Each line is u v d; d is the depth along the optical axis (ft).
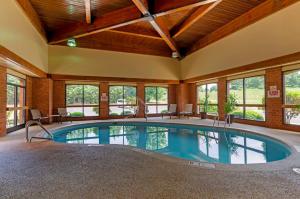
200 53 34.30
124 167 9.84
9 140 17.19
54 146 14.53
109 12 23.86
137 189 7.37
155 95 40.55
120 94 37.76
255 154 16.67
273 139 18.10
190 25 27.35
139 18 21.06
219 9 24.18
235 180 8.16
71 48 32.58
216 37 30.19
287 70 21.35
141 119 35.35
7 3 16.85
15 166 10.05
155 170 9.39
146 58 37.83
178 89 40.93
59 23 27.43
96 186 7.64
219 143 20.86
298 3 18.75
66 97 33.96
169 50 39.78
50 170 9.45
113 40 35.32
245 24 24.80
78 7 23.17
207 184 7.78
